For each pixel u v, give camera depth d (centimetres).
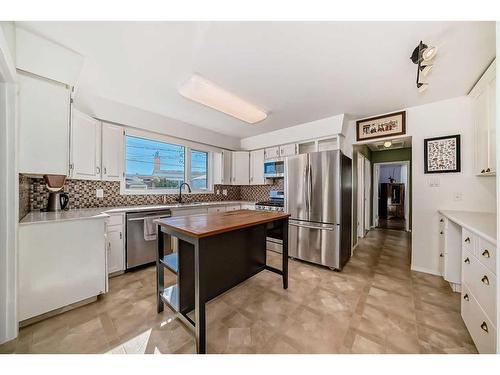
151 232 278
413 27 138
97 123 263
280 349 136
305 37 150
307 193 298
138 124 306
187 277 156
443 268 243
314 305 189
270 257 327
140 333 151
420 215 266
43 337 146
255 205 397
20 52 151
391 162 532
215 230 141
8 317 141
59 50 163
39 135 171
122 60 182
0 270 139
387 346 138
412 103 264
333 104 270
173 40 155
